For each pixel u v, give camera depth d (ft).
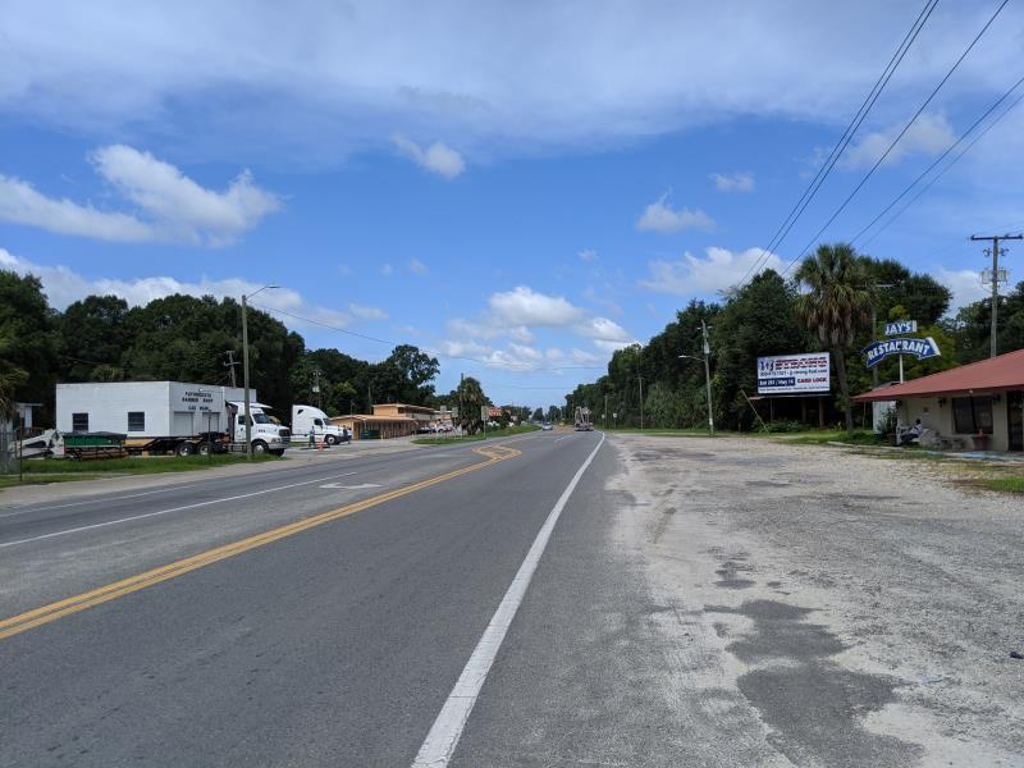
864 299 145.59
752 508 48.34
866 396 125.08
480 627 21.97
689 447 140.97
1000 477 63.72
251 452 141.38
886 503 49.34
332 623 22.45
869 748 13.87
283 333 322.34
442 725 15.14
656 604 24.40
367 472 88.02
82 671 18.45
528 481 71.51
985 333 237.66
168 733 14.93
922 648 19.44
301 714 15.79
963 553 31.91
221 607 24.35
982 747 13.88
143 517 48.39
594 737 14.49
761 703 16.02
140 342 291.38
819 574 28.37
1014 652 19.03
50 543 38.37
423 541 36.91
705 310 363.35
